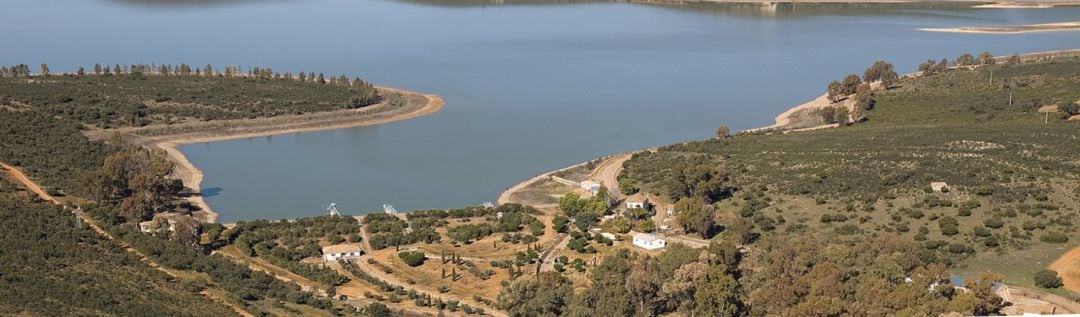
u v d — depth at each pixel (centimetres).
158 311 14250
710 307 14925
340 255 18688
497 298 16425
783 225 19900
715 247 16662
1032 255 17350
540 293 15912
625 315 15250
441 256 18712
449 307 16125
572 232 19675
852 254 16462
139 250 18200
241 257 18888
